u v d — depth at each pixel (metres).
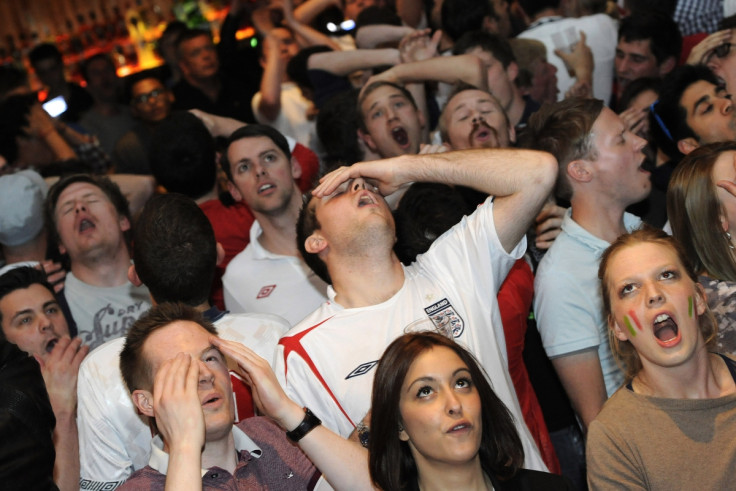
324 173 2.56
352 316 2.29
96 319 3.02
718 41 3.40
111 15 7.30
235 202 3.50
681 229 2.46
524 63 4.05
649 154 3.36
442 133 3.39
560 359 2.52
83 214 3.00
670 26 3.96
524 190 2.30
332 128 3.67
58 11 7.36
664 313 1.95
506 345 2.47
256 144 3.02
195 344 2.07
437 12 5.23
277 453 2.13
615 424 1.95
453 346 1.90
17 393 1.90
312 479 2.10
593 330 2.49
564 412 2.77
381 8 4.79
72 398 2.44
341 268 2.33
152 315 2.15
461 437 1.81
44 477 1.87
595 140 2.60
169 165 3.58
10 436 1.83
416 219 2.59
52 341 2.70
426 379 1.84
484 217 2.34
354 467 1.95
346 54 4.36
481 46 3.81
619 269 2.03
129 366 2.10
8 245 3.43
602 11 4.29
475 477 1.87
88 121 5.79
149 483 1.98
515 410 2.24
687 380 1.95
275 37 4.66
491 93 3.68
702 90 3.05
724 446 1.89
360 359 2.22
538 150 2.57
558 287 2.52
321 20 5.46
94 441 2.35
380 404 1.88
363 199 2.33
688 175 2.43
